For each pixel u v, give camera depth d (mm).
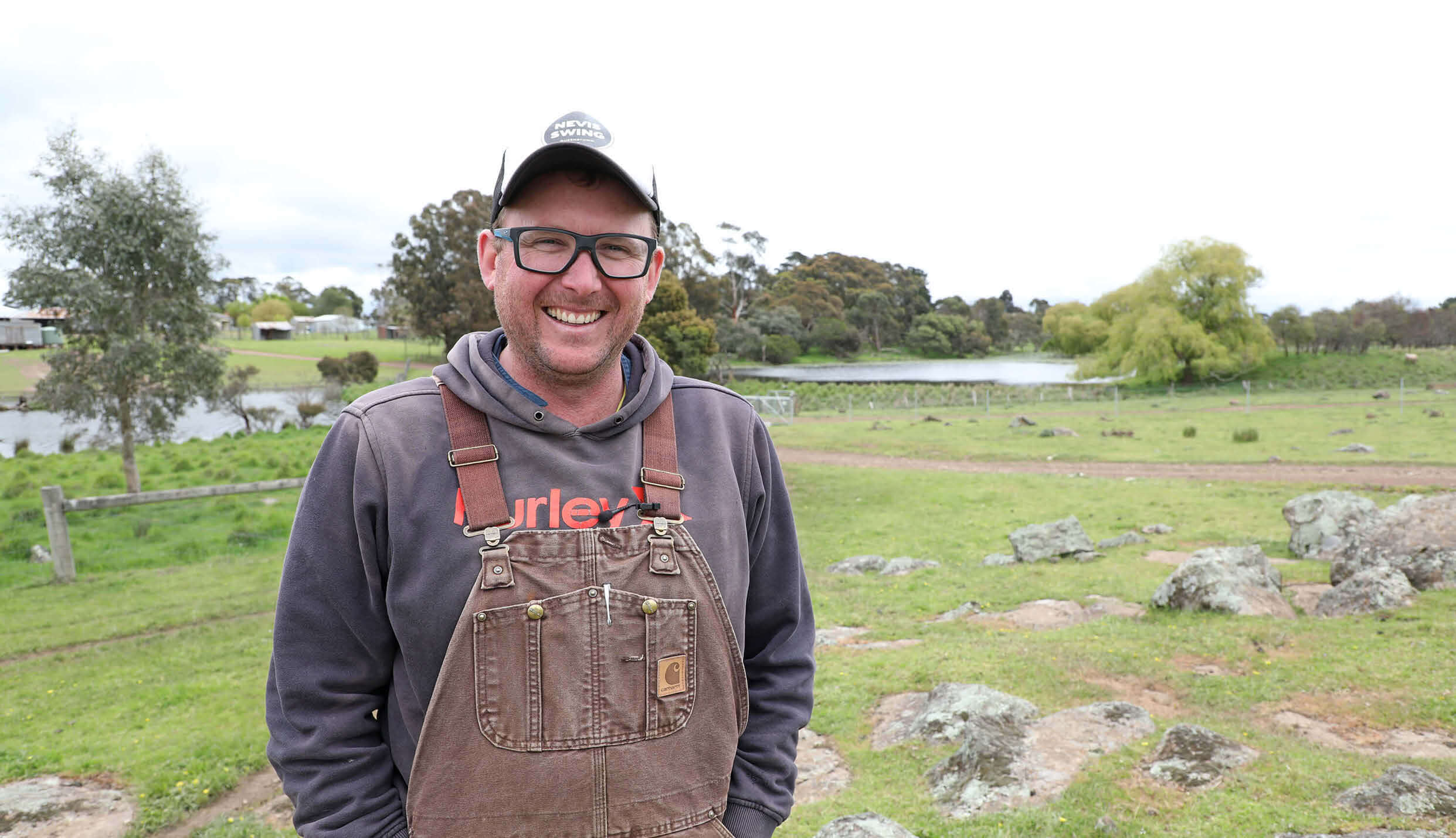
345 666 1351
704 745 1363
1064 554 12477
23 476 21844
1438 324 72125
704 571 1381
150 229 19812
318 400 45469
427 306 53594
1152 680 6793
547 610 1271
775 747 1510
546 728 1264
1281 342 65812
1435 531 8625
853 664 8016
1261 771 4867
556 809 1262
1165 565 11570
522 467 1334
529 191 1378
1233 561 8914
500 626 1262
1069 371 83688
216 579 12836
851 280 129750
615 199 1388
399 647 1381
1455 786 4418
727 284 107875
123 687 8422
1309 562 10773
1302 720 5773
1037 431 30859
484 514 1287
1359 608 7953
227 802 6051
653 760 1308
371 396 1399
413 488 1301
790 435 33438
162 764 6508
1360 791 4445
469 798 1253
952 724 6102
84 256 19578
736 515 1458
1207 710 6125
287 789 1358
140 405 20203
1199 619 8320
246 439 31656
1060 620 9180
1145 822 4449
